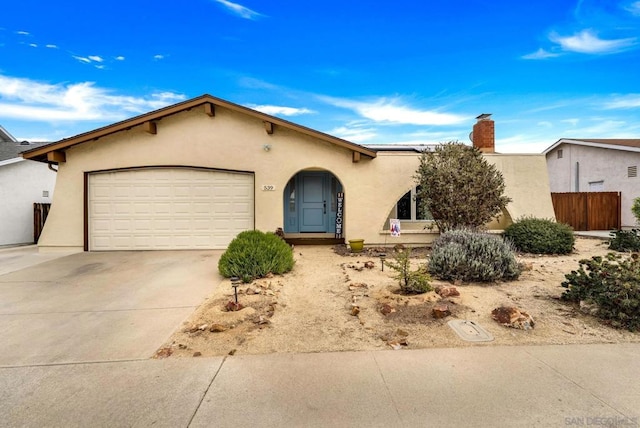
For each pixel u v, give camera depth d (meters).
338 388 2.58
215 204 9.90
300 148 9.94
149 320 4.17
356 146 9.62
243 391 2.55
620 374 2.74
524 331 3.63
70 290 5.56
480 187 8.45
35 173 12.99
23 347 3.40
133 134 9.65
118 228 9.73
